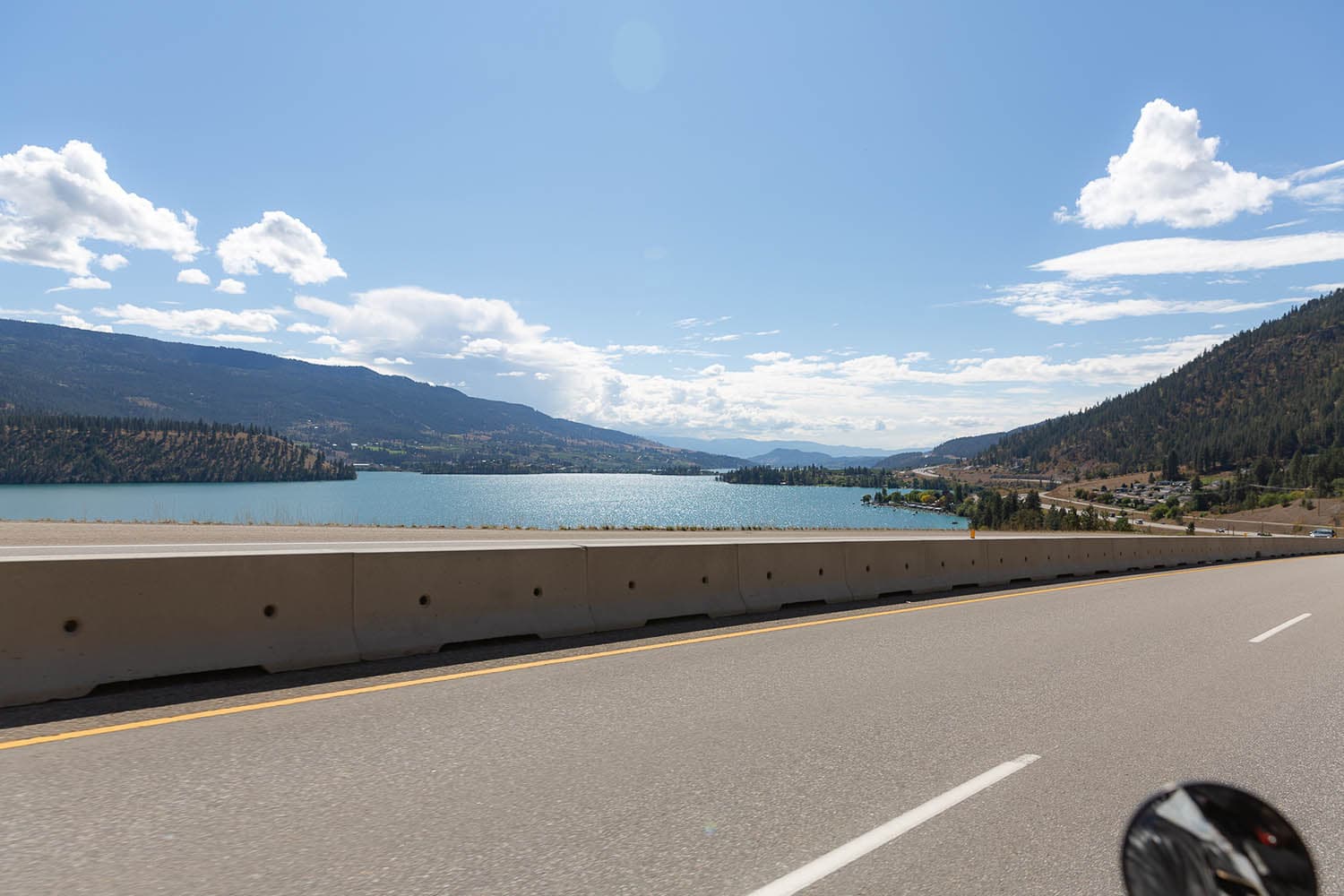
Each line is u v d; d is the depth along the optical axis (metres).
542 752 4.96
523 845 3.59
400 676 6.91
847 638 9.45
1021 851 3.65
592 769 4.66
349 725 5.43
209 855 3.41
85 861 3.32
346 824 3.78
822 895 3.19
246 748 4.89
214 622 6.74
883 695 6.65
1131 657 8.80
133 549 14.68
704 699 6.38
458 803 4.09
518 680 6.88
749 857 3.53
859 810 4.12
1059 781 4.65
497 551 8.75
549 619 9.03
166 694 6.09
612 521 118.19
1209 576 21.64
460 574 8.40
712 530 36.38
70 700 5.84
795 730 5.56
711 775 4.61
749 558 11.79
